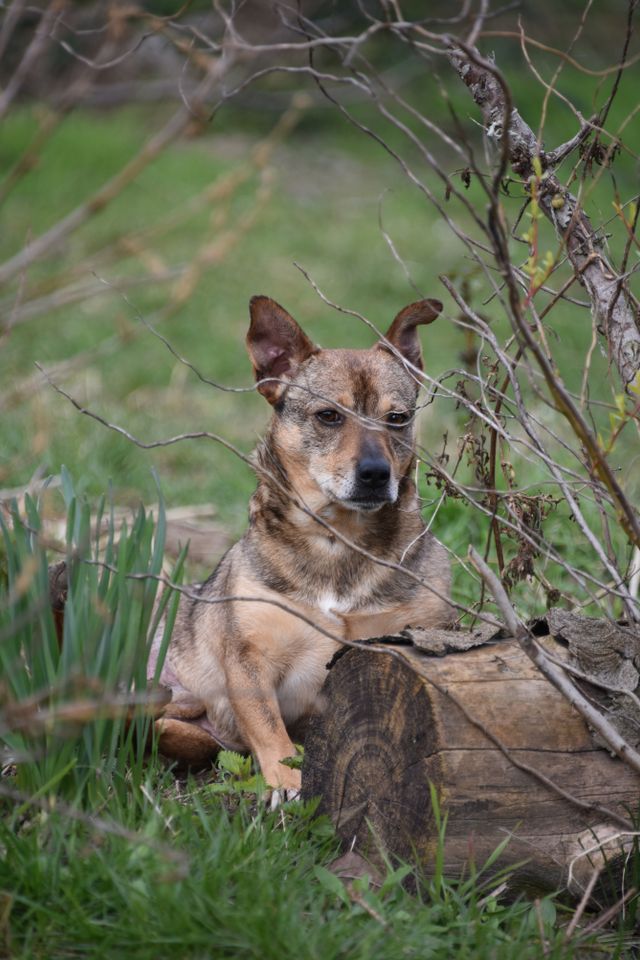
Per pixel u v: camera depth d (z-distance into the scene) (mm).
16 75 5543
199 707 8945
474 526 11477
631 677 6027
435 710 5852
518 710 5902
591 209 16016
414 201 31297
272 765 7840
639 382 5840
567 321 20016
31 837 5797
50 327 18891
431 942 5434
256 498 8742
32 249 5375
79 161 31469
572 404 5547
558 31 32156
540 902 5848
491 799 5836
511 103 5004
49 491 11648
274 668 8375
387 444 8492
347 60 5078
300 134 37219
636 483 12445
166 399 16562
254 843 6152
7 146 31297
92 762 6367
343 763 6441
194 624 9117
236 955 5305
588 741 5934
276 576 8297
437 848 5824
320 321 21359
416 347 9188
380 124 36406
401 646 6188
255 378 9055
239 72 10125
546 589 7242
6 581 6977
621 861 5887
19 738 6246
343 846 6391
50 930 5395
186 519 12500
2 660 6316
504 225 5875
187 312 21094
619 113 31438
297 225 28453
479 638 6219
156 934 5309
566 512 11234
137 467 13734
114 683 6391
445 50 6457
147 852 5754
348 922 5598
